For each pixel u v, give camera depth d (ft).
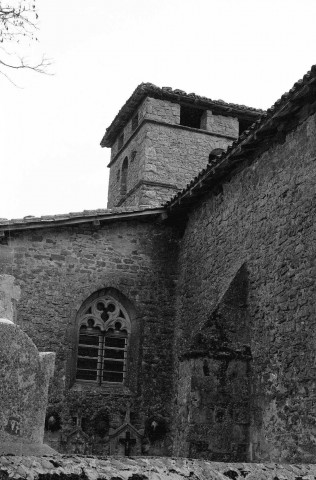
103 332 44.73
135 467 12.59
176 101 62.39
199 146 62.03
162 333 45.34
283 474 13.47
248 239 35.47
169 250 47.26
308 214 29.25
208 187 41.55
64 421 40.93
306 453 26.53
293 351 28.86
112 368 44.47
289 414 28.35
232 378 31.91
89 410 41.91
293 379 28.48
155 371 44.34
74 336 42.98
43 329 42.14
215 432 30.73
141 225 47.14
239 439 31.04
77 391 42.04
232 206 38.42
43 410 17.19
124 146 67.67
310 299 28.04
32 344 17.40
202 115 64.64
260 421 30.71
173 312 46.01
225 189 39.81
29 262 42.98
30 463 11.92
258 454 30.32
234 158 36.83
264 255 33.17
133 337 45.06
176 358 44.06
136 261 46.21
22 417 16.76
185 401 31.50
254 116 64.49
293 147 31.58
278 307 30.81
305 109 30.37
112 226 46.29
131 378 44.04
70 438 39.93
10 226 41.93
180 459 13.51
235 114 64.18
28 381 17.07
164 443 42.73
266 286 32.37
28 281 42.57
